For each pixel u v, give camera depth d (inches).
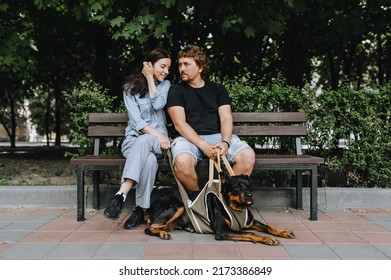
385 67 554.3
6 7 290.4
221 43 372.5
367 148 210.8
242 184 136.9
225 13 265.4
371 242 140.3
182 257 123.6
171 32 397.7
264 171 233.9
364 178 219.9
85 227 161.3
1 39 304.7
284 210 194.4
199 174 239.1
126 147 169.5
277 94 213.6
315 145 218.5
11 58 295.0
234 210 141.0
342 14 303.4
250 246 135.1
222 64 495.8
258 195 201.3
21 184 243.1
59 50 526.9
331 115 214.7
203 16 271.3
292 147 216.2
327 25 324.5
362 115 211.9
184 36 418.3
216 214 143.4
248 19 262.5
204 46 429.1
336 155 219.9
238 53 447.5
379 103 212.2
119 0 274.1
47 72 580.4
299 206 195.9
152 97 167.6
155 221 153.1
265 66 548.4
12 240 143.3
